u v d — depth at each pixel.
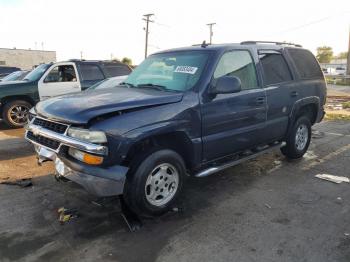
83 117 3.34
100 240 3.35
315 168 5.57
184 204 4.18
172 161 3.81
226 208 4.07
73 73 9.88
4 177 5.08
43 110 3.85
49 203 4.15
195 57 4.42
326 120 10.55
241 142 4.66
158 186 3.75
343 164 5.79
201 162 4.20
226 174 5.27
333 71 63.47
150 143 3.74
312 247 3.22
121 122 3.37
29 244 3.27
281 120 5.33
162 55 4.95
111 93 4.09
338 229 3.56
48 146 3.71
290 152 5.81
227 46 4.53
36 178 5.03
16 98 9.29
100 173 3.29
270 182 4.94
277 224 3.67
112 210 3.96
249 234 3.46
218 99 4.20
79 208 4.02
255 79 4.85
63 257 3.07
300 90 5.65
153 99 3.70
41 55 61.03
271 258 3.05
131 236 3.43
